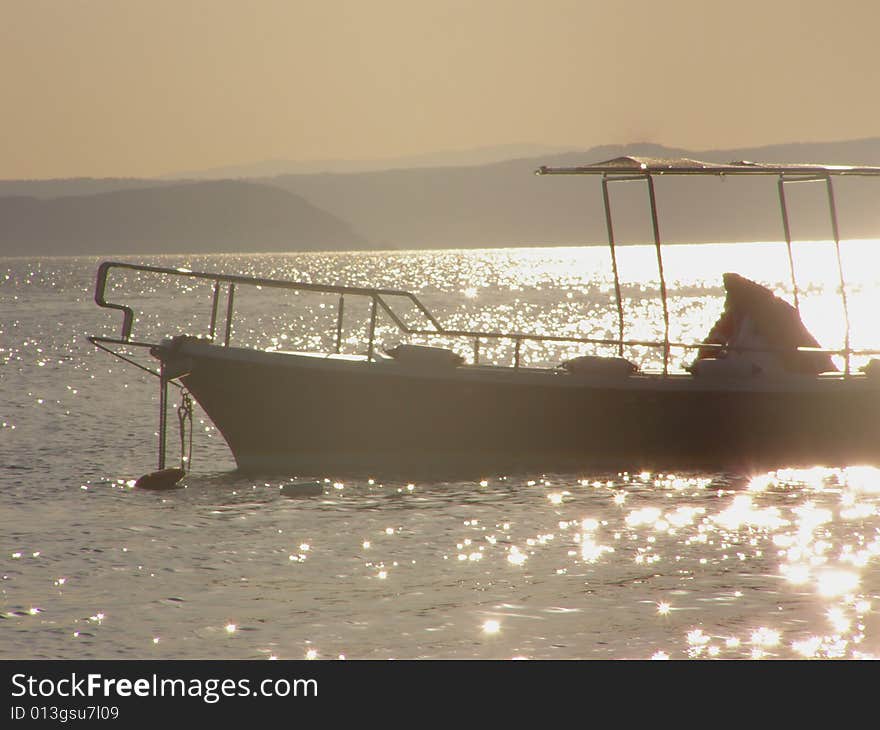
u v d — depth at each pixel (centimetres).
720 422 6469
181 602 4000
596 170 6512
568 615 3831
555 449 6419
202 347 6250
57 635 3666
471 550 4709
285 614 3862
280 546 4797
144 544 4844
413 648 3550
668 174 6450
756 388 6425
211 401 6381
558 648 3534
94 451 7581
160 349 6281
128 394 10969
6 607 3938
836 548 4684
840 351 6575
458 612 3866
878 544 4744
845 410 6556
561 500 5697
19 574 4356
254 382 6300
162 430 6394
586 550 4691
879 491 5931
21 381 12131
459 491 5928
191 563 4519
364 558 4591
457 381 6278
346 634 3669
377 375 6259
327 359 6259
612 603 3950
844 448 6606
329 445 6412
